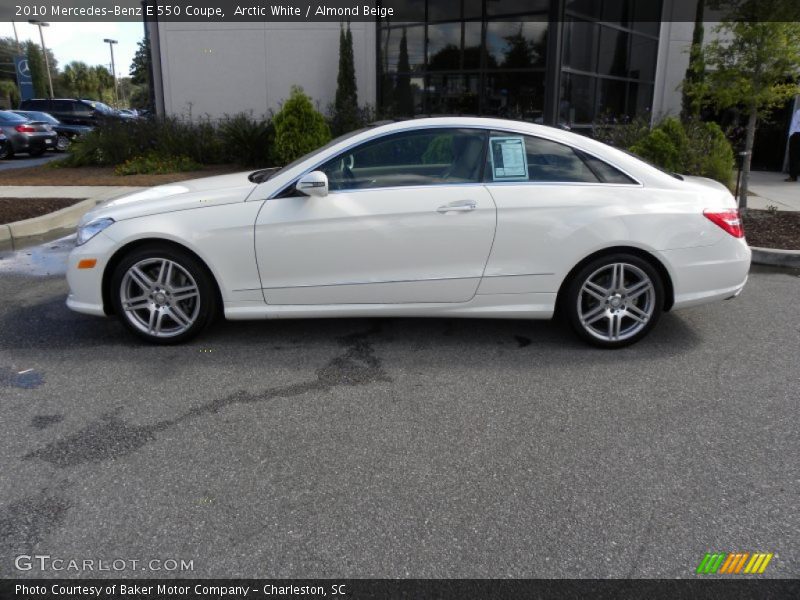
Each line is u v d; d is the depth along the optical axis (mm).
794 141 13008
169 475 3039
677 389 3990
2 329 4965
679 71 16750
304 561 2496
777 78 8023
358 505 2826
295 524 2703
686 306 4574
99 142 15367
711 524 2717
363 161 4434
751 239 7672
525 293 4457
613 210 4352
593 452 3264
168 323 4680
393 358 4449
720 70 8312
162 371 4203
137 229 4371
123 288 4504
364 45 14906
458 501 2857
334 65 15164
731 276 4562
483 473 3072
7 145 20578
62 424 3508
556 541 2607
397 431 3459
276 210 4344
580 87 14562
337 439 3371
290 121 12297
